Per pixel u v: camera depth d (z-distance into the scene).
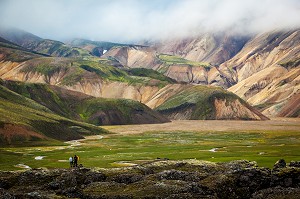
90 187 58.78
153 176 62.38
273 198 51.31
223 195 54.56
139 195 52.03
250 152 128.12
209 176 60.97
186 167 72.12
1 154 132.38
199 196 51.03
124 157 125.38
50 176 65.38
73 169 67.62
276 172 60.00
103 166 100.81
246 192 56.31
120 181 62.34
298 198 49.50
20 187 61.25
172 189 53.00
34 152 148.88
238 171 60.50
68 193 55.00
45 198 49.53
